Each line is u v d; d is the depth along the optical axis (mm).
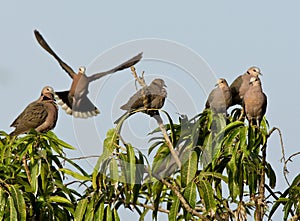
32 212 10812
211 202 10508
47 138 11203
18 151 11766
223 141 10820
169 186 10797
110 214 10805
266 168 11180
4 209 10305
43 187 11047
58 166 11281
